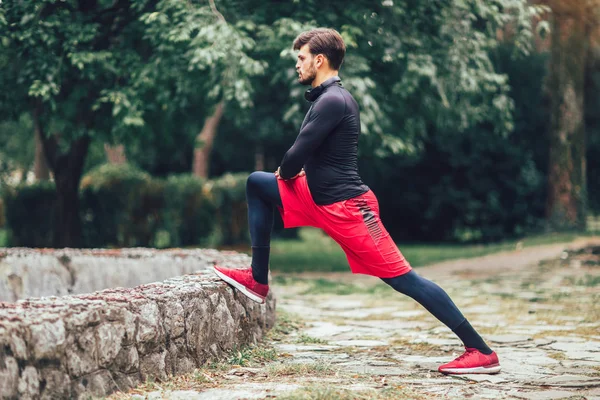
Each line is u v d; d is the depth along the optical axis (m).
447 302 4.48
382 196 23.19
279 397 3.51
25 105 11.94
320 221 4.43
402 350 5.58
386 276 4.43
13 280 7.65
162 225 18.67
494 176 21.94
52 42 9.58
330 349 5.57
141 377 3.91
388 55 10.24
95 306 3.65
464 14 10.72
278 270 14.01
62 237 14.84
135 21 10.81
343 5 10.52
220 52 9.21
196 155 25.09
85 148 14.75
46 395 3.23
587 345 5.75
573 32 17.81
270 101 22.88
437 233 23.38
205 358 4.58
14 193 17.88
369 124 10.67
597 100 23.30
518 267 13.34
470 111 13.18
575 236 16.56
